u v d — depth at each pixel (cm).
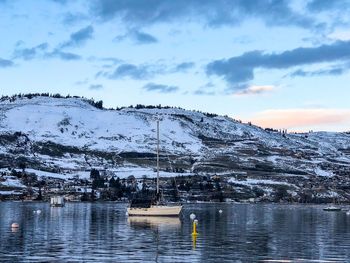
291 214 19125
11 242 7331
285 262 5675
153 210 13988
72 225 10869
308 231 10044
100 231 9319
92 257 5853
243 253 6338
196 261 5641
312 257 6075
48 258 5750
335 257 6091
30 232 9012
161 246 6981
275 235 8956
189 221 12612
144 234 8750
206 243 7412
